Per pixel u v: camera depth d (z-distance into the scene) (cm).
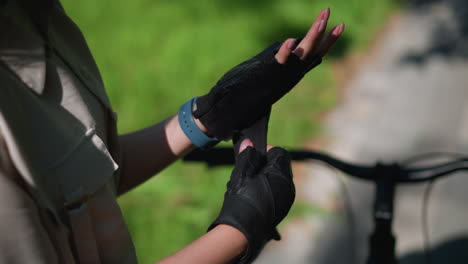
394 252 161
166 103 446
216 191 343
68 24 103
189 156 157
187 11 577
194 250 95
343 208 342
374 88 512
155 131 129
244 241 98
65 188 88
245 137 112
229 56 508
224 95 111
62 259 87
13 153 78
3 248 77
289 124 430
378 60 575
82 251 91
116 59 500
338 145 417
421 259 307
